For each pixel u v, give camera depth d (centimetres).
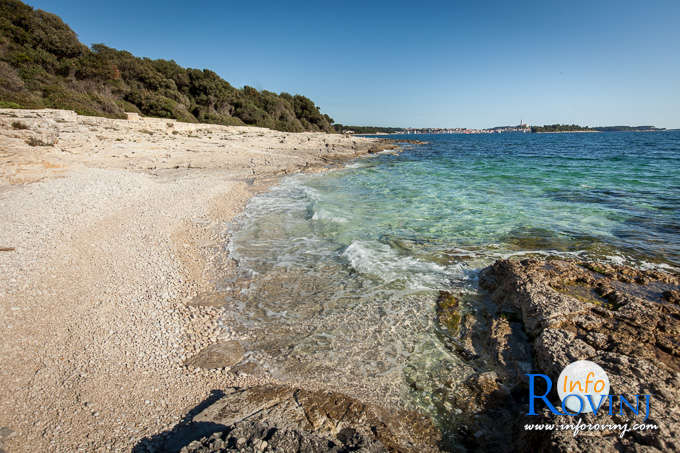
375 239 910
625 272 622
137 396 376
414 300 597
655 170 2133
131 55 4869
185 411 359
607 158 3045
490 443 332
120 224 920
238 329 529
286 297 625
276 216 1145
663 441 260
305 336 508
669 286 573
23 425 325
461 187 1625
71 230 816
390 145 4997
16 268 600
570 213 1116
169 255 780
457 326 522
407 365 441
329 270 734
